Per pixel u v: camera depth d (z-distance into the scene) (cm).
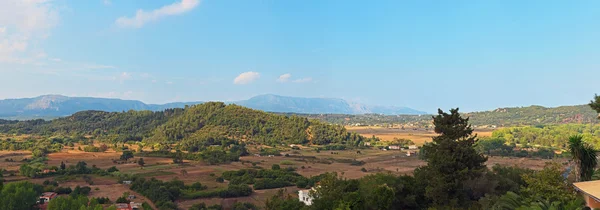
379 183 4047
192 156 16788
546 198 3228
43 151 17275
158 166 14488
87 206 6956
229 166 14762
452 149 3956
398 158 17688
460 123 4053
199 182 10944
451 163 3834
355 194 3741
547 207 2923
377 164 15650
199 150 19712
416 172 4409
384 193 3709
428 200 4125
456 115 4025
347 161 16612
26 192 7169
